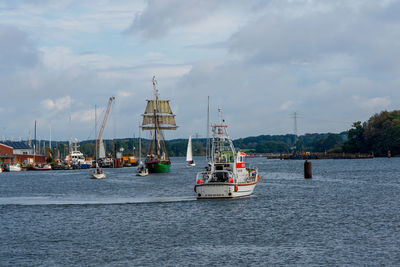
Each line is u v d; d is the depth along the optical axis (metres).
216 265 46.59
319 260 47.38
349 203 86.69
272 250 51.47
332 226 63.72
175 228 63.91
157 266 46.44
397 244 52.72
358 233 58.78
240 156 93.06
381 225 63.66
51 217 74.62
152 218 71.75
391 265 45.28
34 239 58.50
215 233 60.44
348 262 46.47
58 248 53.75
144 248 53.28
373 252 49.69
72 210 81.88
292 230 61.53
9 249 53.47
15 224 68.81
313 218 70.19
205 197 90.38
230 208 80.00
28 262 48.19
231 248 52.72
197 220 69.31
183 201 89.56
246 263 47.03
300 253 50.06
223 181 91.88
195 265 46.66
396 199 91.88
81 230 63.66
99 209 82.50
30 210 82.75
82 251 52.25
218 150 91.38
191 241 56.28
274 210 77.81
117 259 48.94
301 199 92.75
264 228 63.09
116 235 60.16
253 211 76.75
